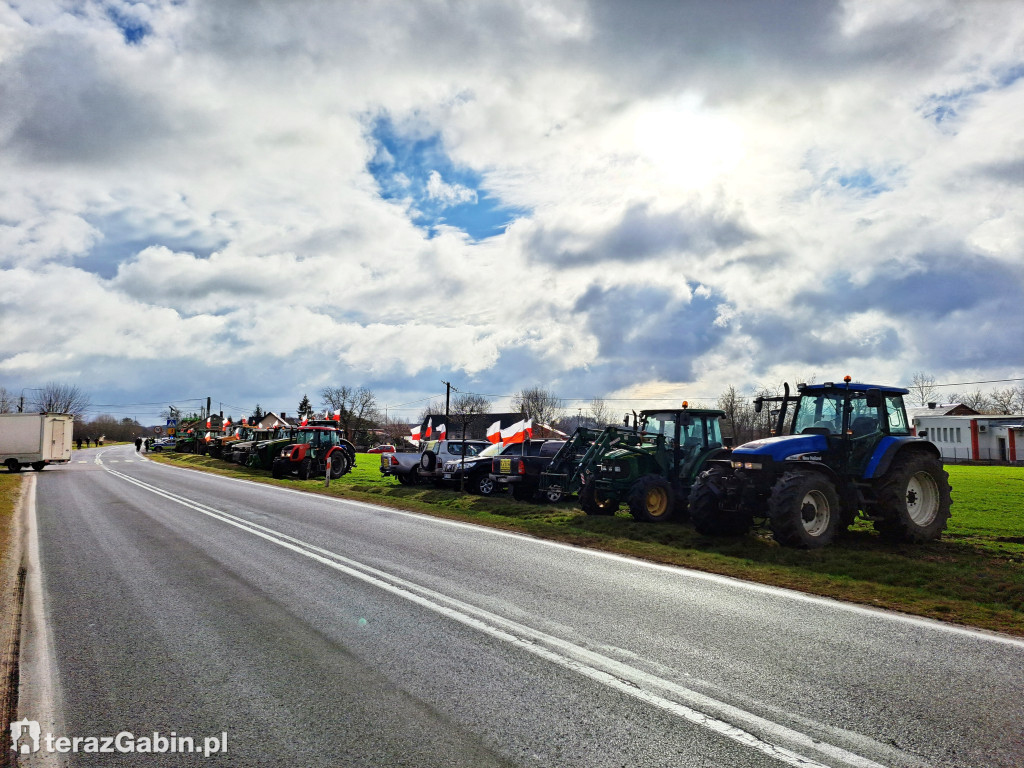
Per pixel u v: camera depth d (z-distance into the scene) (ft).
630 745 10.82
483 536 33.30
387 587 21.90
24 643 16.48
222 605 19.77
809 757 10.41
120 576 23.91
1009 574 23.56
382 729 11.52
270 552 28.53
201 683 13.78
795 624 17.74
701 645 15.88
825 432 32.35
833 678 13.75
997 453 150.61
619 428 42.32
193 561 26.58
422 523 38.40
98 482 73.56
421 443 74.38
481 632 16.93
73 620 18.42
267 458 90.02
